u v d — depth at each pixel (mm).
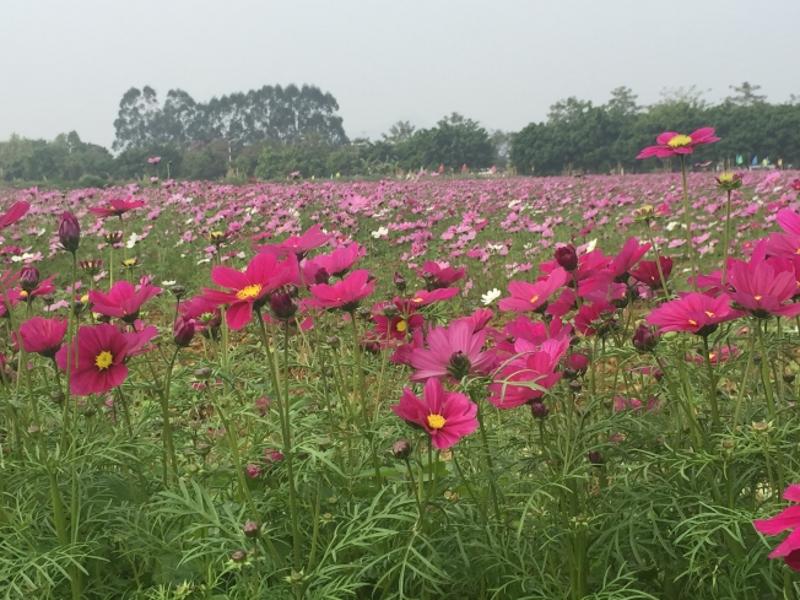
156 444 2469
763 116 64312
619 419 2018
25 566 1837
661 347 2211
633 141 67000
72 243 2061
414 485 1845
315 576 1826
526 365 1868
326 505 2123
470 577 1996
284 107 152000
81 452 2205
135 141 150500
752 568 1858
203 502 2117
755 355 2295
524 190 18984
